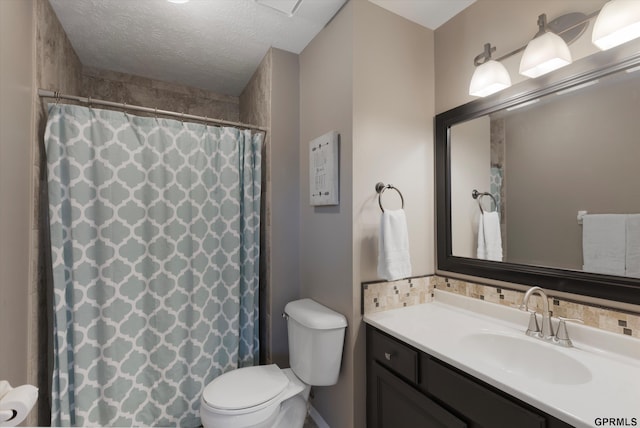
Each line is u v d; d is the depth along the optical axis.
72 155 1.45
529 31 1.31
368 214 1.53
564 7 1.19
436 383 1.08
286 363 2.00
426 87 1.74
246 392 1.42
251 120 2.46
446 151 1.68
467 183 1.58
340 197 1.59
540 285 1.26
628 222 1.02
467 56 1.59
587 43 1.13
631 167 1.02
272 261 1.98
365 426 1.50
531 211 1.31
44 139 1.42
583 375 0.95
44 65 1.47
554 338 1.12
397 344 1.26
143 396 1.59
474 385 0.95
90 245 1.49
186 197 1.73
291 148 2.05
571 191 1.17
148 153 1.63
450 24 1.68
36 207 1.36
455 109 1.62
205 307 1.77
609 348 1.03
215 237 1.82
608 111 1.07
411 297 1.65
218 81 2.54
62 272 1.41
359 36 1.52
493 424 0.89
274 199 1.99
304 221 1.99
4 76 1.07
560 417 0.73
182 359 1.70
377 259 1.54
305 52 2.00
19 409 0.64
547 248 1.25
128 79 2.40
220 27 1.79
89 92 2.27
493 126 1.46
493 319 1.40
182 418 1.69
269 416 1.36
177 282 1.69
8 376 1.10
